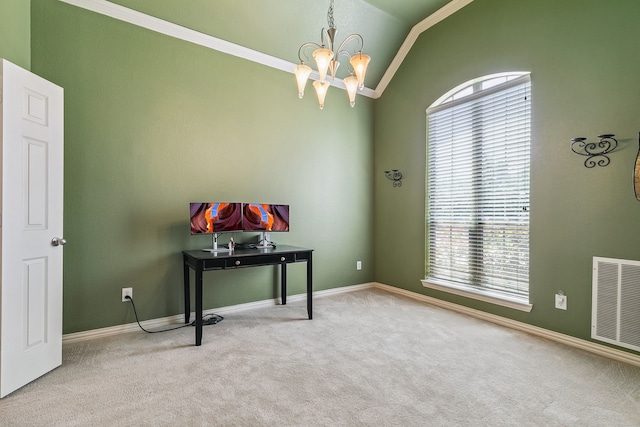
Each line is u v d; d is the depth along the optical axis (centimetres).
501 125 295
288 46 340
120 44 264
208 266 249
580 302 242
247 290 335
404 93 391
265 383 188
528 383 190
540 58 264
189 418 156
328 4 318
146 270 278
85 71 250
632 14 216
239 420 155
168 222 288
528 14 273
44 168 199
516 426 151
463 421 155
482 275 312
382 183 423
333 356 224
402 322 295
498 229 299
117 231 265
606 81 227
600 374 201
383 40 371
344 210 408
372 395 177
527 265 277
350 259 414
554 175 256
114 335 261
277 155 353
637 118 213
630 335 216
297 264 371
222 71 315
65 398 172
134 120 271
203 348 237
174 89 290
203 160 306
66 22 242
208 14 290
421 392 180
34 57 231
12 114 179
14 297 180
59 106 210
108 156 260
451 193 342
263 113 342
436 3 331
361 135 423
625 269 218
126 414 159
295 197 367
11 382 177
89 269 254
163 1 270
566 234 250
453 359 221
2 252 174
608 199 227
